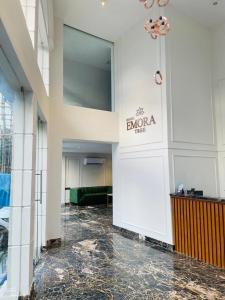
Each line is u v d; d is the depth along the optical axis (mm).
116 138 6367
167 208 4754
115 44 6711
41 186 4625
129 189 5887
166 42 5027
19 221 2861
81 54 6824
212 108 5715
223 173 5551
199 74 5555
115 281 3277
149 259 4105
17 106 2939
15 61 2123
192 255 4227
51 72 5371
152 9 5324
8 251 2803
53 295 2910
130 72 6035
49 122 5195
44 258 4156
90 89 6969
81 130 5785
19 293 2760
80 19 5699
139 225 5480
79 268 3717
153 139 5199
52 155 5207
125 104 6188
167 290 3021
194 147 5238
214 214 3928
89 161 12023
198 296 2869
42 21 4059
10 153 2896
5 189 2848
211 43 5941
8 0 1742
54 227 5090
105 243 5027
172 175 4805
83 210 9406
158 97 5109
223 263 3746
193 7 5191
